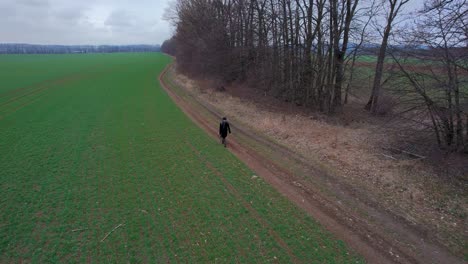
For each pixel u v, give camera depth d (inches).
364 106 955.3
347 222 344.8
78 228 336.8
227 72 1416.1
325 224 342.0
